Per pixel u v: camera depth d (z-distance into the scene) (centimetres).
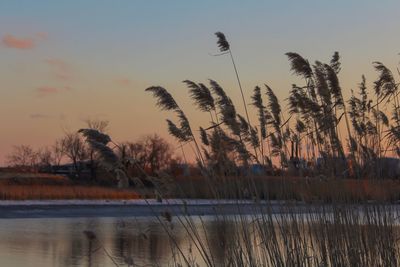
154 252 2086
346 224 980
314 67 1051
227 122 1009
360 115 1096
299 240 980
